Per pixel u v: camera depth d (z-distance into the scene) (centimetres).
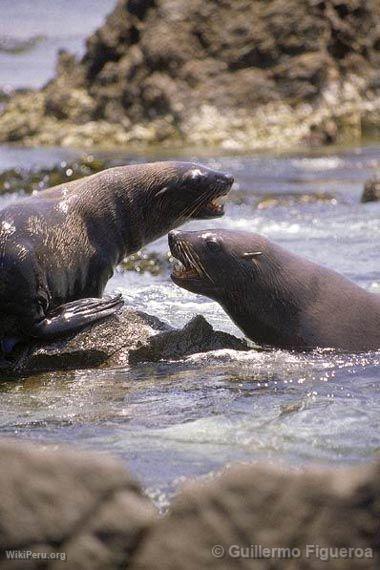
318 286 4009
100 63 13288
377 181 7925
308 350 3928
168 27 12706
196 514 1869
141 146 12119
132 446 2808
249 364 3719
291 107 12362
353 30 12962
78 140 12425
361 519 1827
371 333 3928
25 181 8075
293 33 12569
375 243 6172
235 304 4009
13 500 1903
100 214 4109
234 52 12569
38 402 3344
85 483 1938
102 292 4144
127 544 1866
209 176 4238
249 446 2783
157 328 3941
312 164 10381
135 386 3484
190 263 3981
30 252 3828
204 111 12269
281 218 7225
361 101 12644
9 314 3825
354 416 3045
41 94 13675
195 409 3169
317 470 1911
